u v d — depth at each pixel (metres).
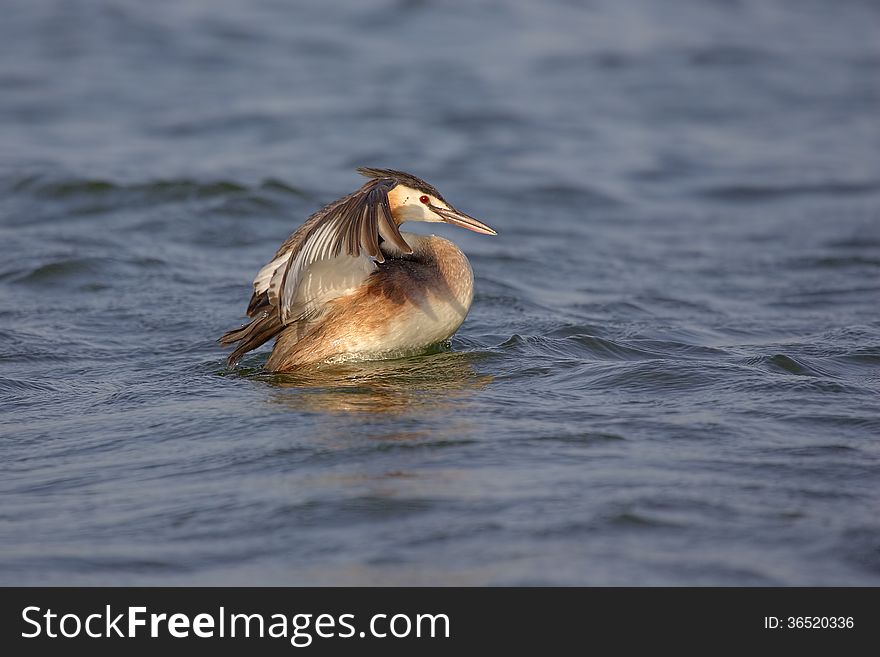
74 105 30.08
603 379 11.91
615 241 20.72
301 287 12.45
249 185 22.50
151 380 12.35
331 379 12.19
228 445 10.00
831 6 45.47
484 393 11.47
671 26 40.88
